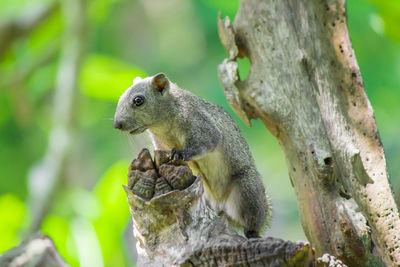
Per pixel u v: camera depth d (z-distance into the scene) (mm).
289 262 7148
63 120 17938
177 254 7695
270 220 11945
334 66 10008
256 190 11305
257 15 10305
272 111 10000
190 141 10969
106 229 13297
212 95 23875
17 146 24609
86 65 17812
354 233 8914
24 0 22500
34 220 16109
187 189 7996
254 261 7238
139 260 8141
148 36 29219
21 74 19078
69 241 12891
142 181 8172
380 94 21625
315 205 9422
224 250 7359
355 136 9766
